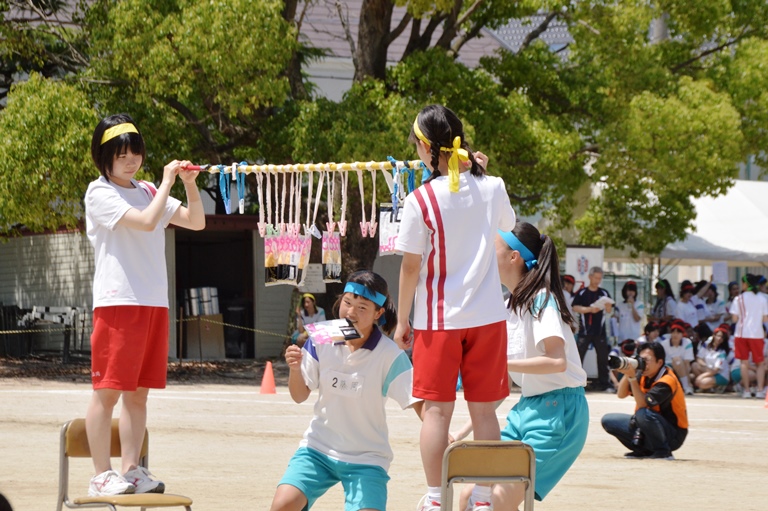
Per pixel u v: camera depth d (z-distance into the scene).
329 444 7.19
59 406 18.91
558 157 25.20
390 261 32.31
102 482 7.33
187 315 29.98
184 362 29.09
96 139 7.80
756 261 31.06
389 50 38.88
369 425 7.16
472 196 6.84
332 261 8.80
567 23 28.83
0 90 30.80
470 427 8.06
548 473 7.46
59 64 27.59
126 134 7.74
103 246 7.71
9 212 23.09
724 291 39.91
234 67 23.56
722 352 25.41
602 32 27.41
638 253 31.11
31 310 30.28
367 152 23.56
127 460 7.61
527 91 28.00
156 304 7.70
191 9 23.56
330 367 7.16
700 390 25.41
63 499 7.32
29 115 22.66
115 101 25.86
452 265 6.76
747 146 29.36
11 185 22.80
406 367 7.07
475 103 25.95
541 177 27.16
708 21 28.03
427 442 6.70
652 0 28.14
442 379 6.71
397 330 6.93
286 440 15.52
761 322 24.22
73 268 30.98
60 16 31.23
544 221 35.66
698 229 32.38
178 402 20.05
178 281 33.91
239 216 29.70
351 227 26.55
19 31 26.61
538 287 7.41
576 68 28.73
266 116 26.61
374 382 7.09
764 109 28.81
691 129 25.62
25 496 10.52
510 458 6.18
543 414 7.49
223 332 30.56
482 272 6.77
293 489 7.06
